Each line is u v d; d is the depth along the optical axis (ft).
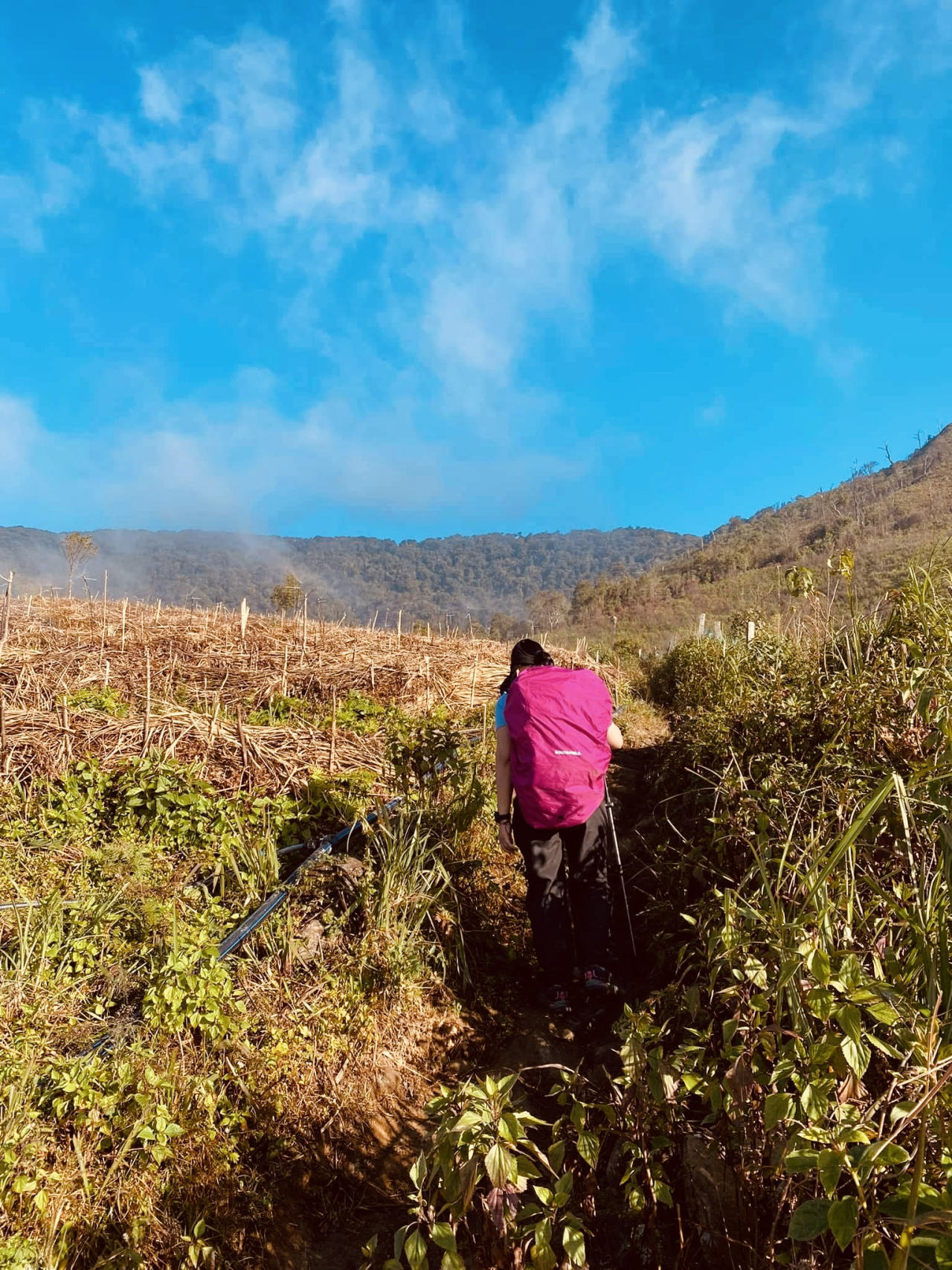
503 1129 6.88
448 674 37.93
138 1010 11.83
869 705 14.62
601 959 14.37
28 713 22.43
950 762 9.93
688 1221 8.82
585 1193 9.25
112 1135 9.65
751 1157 8.22
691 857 14.85
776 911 8.77
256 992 12.94
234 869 16.29
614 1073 12.01
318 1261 9.63
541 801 14.47
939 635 16.21
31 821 17.79
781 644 24.34
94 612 49.37
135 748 21.25
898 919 9.28
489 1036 14.01
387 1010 13.37
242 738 22.34
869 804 7.57
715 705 24.89
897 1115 6.17
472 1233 9.23
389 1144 11.47
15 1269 7.80
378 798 20.92
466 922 16.47
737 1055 8.45
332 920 14.90
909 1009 6.87
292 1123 11.09
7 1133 8.96
